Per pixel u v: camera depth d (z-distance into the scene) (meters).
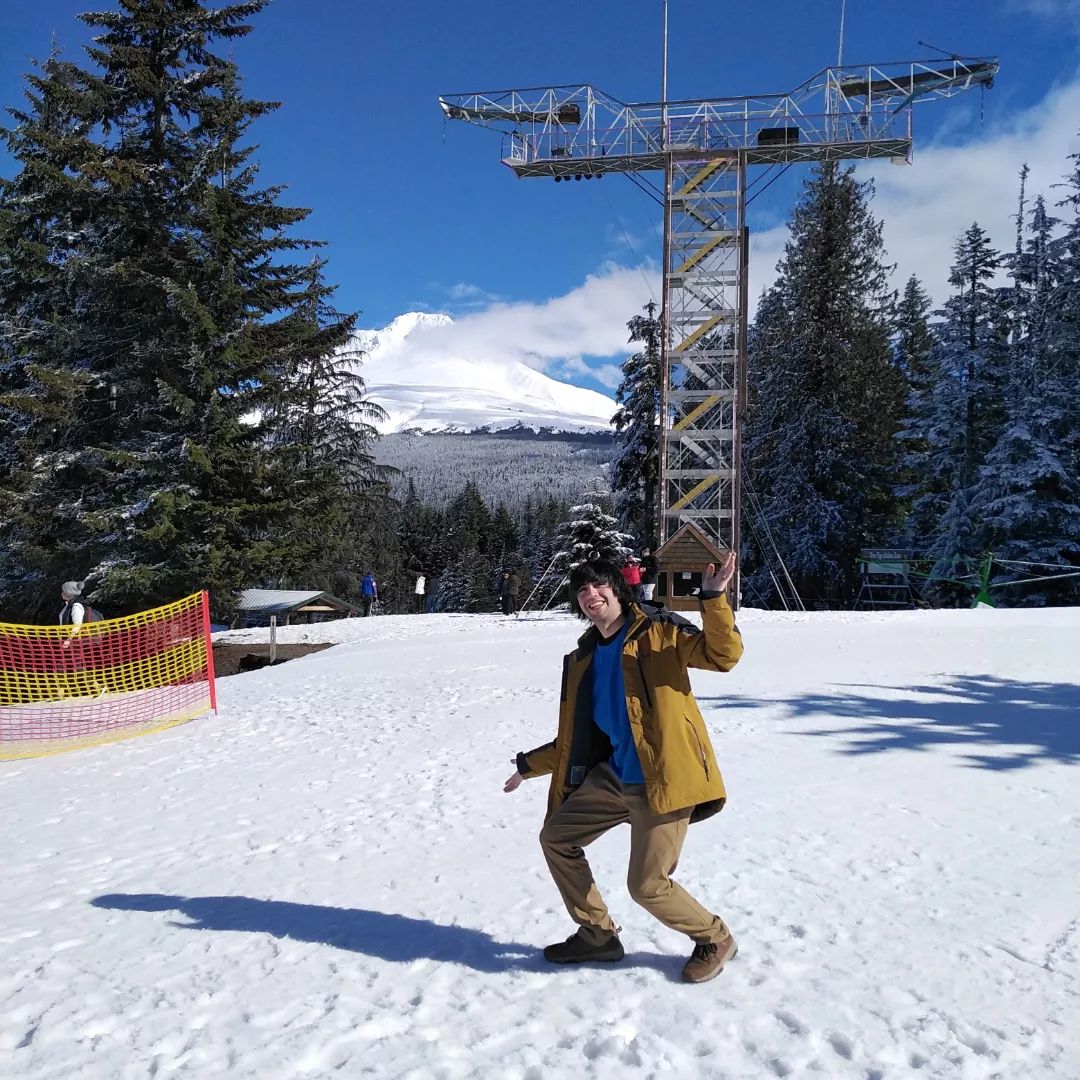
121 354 29.92
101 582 26.33
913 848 5.32
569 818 3.75
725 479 28.23
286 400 30.06
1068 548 33.12
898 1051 3.06
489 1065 3.03
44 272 28.97
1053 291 35.03
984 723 8.92
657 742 3.55
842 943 4.00
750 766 7.44
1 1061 3.14
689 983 3.62
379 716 11.28
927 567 39.03
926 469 39.06
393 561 46.25
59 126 31.39
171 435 28.08
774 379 42.09
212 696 12.66
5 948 4.23
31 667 13.93
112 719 12.21
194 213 29.34
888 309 48.09
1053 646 14.53
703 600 3.50
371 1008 3.47
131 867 5.59
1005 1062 2.98
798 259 46.34
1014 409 34.84
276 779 8.07
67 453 28.42
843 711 9.69
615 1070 2.98
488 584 83.38
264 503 28.72
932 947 3.93
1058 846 5.29
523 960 3.92
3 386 31.08
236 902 4.82
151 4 30.02
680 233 28.64
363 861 5.47
